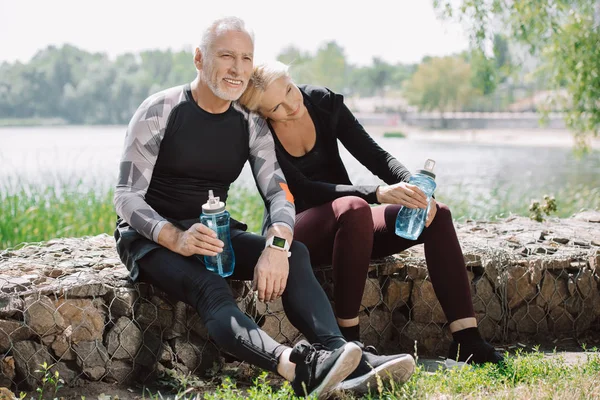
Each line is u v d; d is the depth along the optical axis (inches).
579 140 368.8
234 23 106.4
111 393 107.5
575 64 331.3
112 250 139.6
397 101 4210.1
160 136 107.7
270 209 111.3
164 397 106.7
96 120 3403.1
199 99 109.1
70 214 248.2
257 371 115.4
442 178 590.9
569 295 143.2
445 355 132.9
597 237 157.4
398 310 133.8
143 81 3454.7
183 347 115.0
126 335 111.5
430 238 116.0
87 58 3572.8
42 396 104.8
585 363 111.0
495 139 1844.2
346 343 93.4
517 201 322.3
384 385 96.0
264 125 115.9
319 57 4227.4
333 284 117.6
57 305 108.0
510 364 107.2
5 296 106.7
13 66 3398.1
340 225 111.6
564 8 315.9
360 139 124.6
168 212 110.8
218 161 110.9
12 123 3341.5
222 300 99.0
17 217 238.5
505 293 137.7
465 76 3208.7
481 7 284.4
